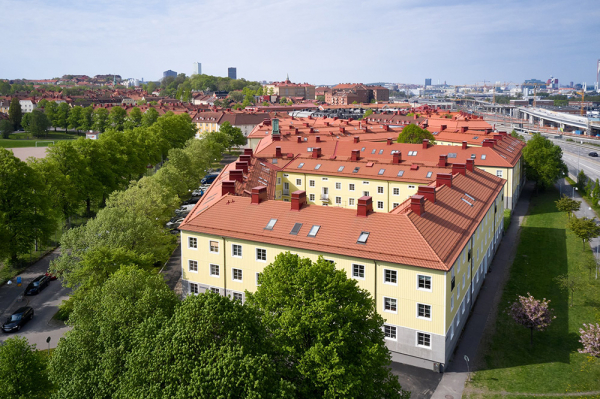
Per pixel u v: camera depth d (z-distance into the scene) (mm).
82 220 110875
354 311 40312
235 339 35688
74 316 47625
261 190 67188
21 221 79375
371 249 55812
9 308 70250
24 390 41188
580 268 80438
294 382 38219
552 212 115938
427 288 53031
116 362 39844
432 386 51281
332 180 109625
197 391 32625
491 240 83312
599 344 49031
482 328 63000
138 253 68500
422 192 65312
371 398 37406
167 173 110500
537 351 57531
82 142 111812
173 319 38969
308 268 42062
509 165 112188
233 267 64250
